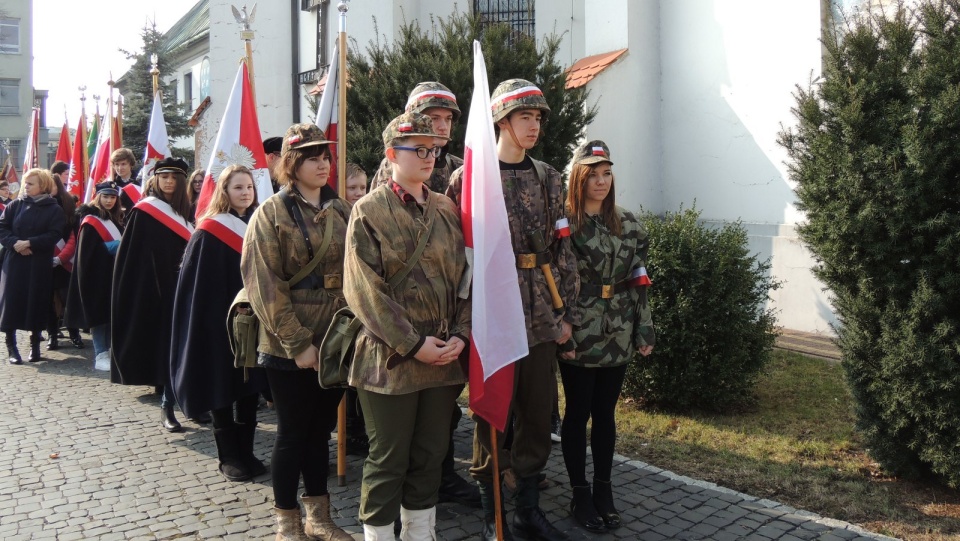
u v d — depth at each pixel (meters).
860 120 3.89
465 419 5.56
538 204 3.50
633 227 3.80
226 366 4.31
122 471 4.53
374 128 6.50
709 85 8.70
